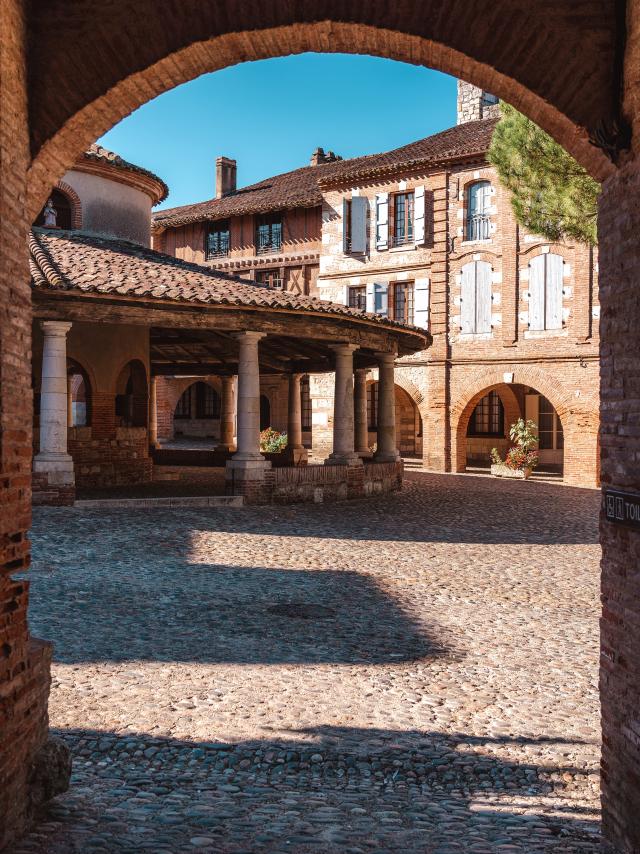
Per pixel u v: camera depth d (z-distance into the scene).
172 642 7.88
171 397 43.88
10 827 3.95
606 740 4.40
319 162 42.34
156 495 17.89
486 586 10.74
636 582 4.04
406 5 4.47
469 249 29.05
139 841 3.93
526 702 6.51
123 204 21.02
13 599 4.12
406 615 9.16
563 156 12.17
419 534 14.80
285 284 36.19
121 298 15.46
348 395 19.56
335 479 19.02
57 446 15.83
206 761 5.23
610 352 4.36
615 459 4.30
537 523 16.48
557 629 8.72
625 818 4.10
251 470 17.42
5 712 3.97
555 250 27.23
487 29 4.38
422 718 6.11
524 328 27.95
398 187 30.81
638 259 3.99
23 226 4.33
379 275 31.36
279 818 4.32
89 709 6.04
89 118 4.60
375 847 3.92
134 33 4.49
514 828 4.32
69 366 20.70
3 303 4.01
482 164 28.72
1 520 3.98
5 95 4.03
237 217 37.59
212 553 12.45
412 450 37.75
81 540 12.95
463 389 29.28
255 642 7.97
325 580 10.88
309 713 6.13
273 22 4.52
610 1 4.21
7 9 4.03
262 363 25.62
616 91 4.17
